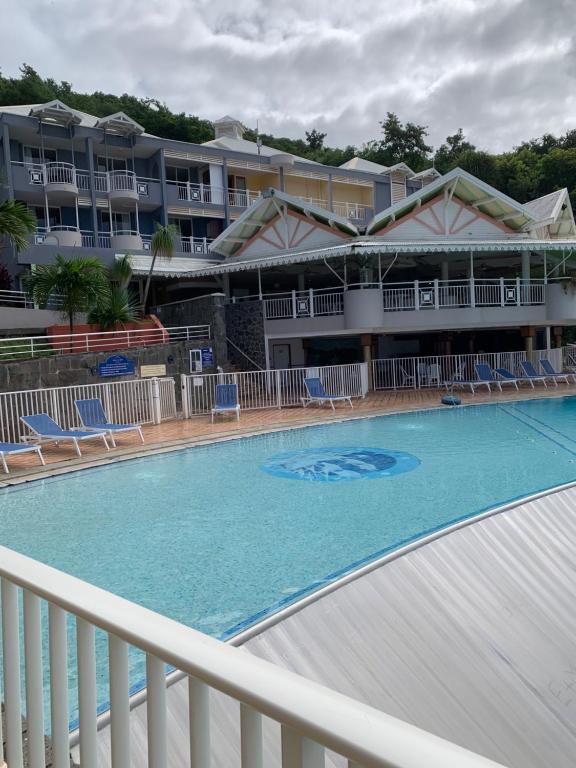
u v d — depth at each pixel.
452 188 27.25
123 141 35.66
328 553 7.75
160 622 1.51
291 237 29.23
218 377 22.41
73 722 4.24
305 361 31.86
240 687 1.20
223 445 15.33
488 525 8.66
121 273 28.61
